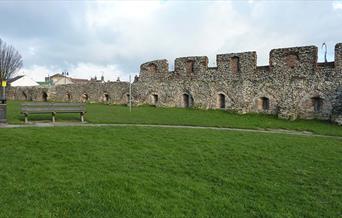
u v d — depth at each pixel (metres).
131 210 6.42
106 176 8.03
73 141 11.41
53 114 17.33
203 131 16.00
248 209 6.95
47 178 7.70
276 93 25.62
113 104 35.62
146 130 15.20
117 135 13.25
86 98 40.59
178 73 31.50
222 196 7.50
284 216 6.72
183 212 6.57
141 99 34.12
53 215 6.02
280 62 25.53
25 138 11.36
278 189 8.12
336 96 22.86
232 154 11.07
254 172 9.32
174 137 13.55
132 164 9.29
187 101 31.11
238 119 22.59
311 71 24.08
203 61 29.92
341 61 22.78
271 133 16.86
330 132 17.94
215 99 29.06
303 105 24.33
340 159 11.15
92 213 6.22
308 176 9.20
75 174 8.05
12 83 73.88
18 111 21.83
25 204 6.34
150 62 33.56
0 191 6.82
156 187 7.64
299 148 12.70
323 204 7.41
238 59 27.88
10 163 8.59
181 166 9.52
